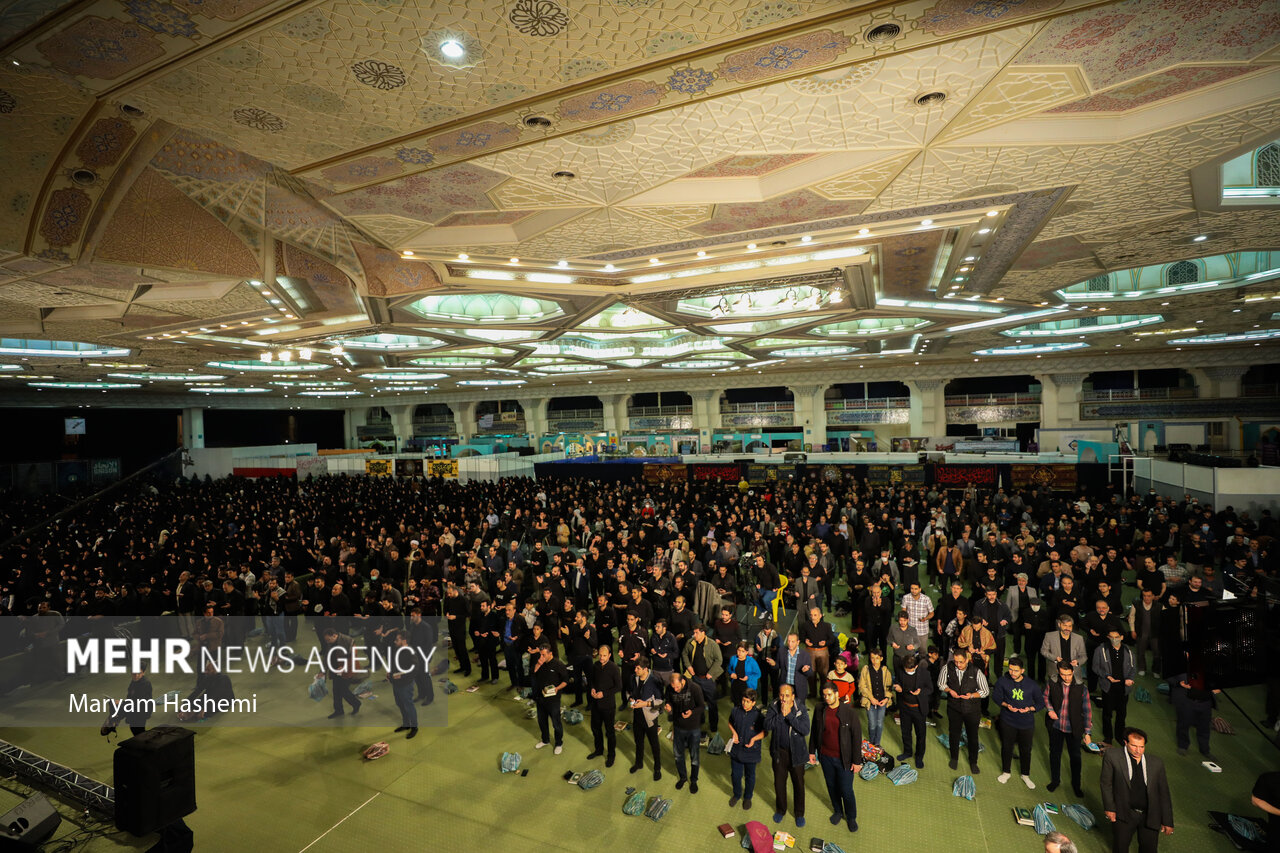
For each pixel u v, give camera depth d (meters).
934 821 5.70
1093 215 8.26
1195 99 5.20
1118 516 14.86
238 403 42.78
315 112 4.67
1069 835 5.45
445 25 3.56
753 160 6.09
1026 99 4.99
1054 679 6.08
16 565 14.77
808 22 3.69
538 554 12.73
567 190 6.61
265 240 9.26
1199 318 18.05
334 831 5.92
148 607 10.62
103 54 3.83
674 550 11.65
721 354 25.27
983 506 18.58
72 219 6.93
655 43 3.83
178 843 5.40
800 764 5.71
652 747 6.61
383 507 20.11
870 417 37.12
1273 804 4.66
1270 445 23.66
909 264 11.03
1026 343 23.75
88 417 39.22
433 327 16.30
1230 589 8.96
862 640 9.82
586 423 45.84
